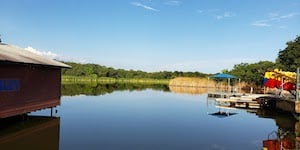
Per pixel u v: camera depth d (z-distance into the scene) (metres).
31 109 19.98
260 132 19.80
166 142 16.05
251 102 34.94
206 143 16.12
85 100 38.47
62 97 41.38
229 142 16.58
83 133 17.88
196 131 19.62
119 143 15.48
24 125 19.30
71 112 27.11
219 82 69.06
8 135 16.23
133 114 27.14
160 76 130.12
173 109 31.97
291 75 33.22
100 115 25.84
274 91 45.12
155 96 48.62
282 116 28.09
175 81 86.25
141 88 73.12
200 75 115.75
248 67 65.88
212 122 23.70
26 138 15.80
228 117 26.80
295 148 15.34
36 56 22.41
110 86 78.50
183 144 15.69
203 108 33.56
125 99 41.94
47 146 14.28
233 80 64.44
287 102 27.97
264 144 16.22
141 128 20.11
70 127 19.75
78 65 127.19
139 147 14.73
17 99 18.33
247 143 16.42
